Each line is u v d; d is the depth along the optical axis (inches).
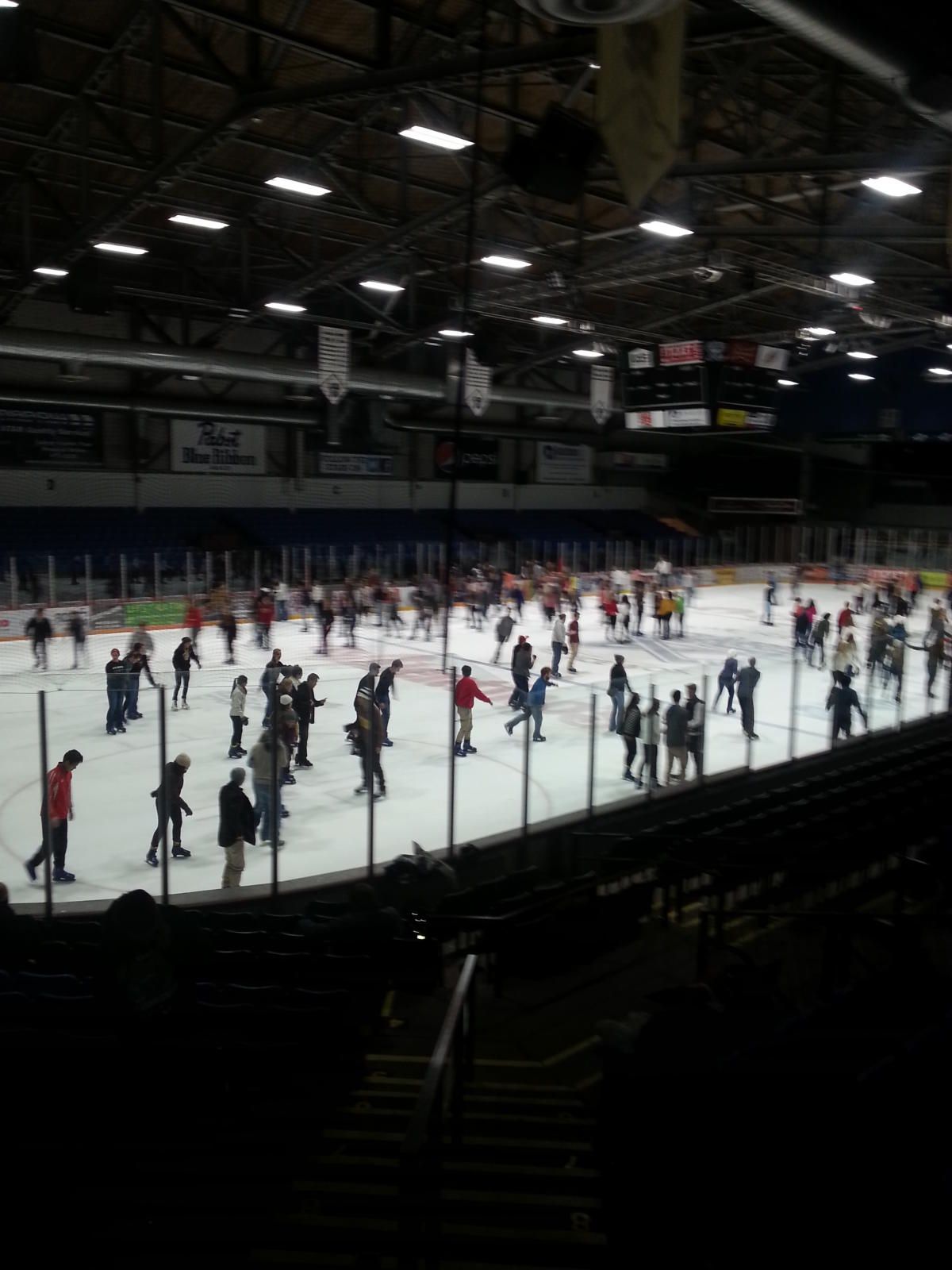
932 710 919.7
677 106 215.2
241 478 1711.4
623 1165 190.9
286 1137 199.9
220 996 291.4
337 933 360.2
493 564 1785.2
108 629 1230.9
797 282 1229.7
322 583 1476.4
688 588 1668.3
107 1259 148.1
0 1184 168.1
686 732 644.1
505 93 784.9
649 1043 223.6
